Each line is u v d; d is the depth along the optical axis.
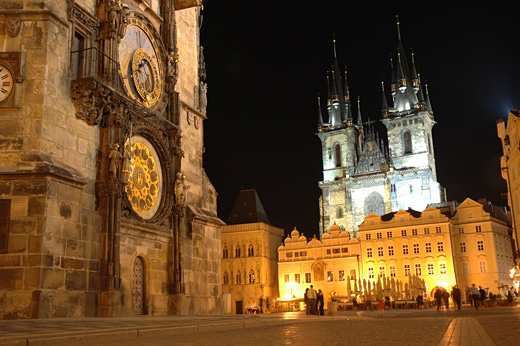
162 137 29.78
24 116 21.16
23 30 21.80
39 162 20.67
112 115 24.77
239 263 101.31
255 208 106.19
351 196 128.00
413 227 90.75
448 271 86.62
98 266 23.11
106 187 23.89
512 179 63.28
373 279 92.19
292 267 99.44
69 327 13.84
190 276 31.61
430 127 138.12
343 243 96.00
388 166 129.50
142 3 29.42
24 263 19.78
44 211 20.20
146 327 14.04
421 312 46.00
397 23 147.25
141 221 26.83
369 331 15.41
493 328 16.55
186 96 34.88
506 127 64.12
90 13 24.91
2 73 21.38
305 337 13.10
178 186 30.28
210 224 35.06
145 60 29.31
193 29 37.03
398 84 137.88
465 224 89.75
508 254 92.69
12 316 19.31
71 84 23.05
